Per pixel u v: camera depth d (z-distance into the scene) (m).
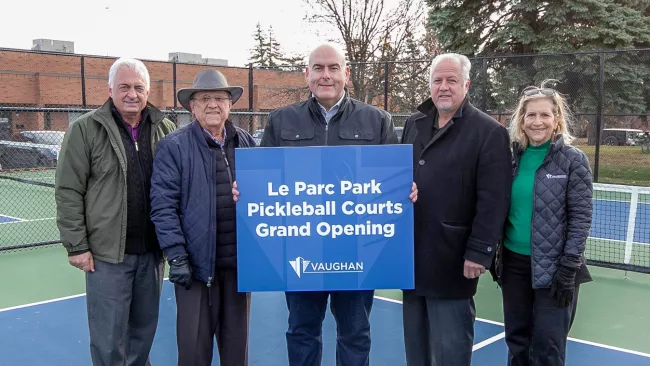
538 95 3.24
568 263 3.12
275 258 3.09
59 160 3.31
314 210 3.08
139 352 3.60
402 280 3.11
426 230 3.16
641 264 7.60
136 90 3.31
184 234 3.17
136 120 3.44
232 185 3.22
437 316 3.20
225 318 3.35
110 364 3.36
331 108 3.32
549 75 15.44
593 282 6.59
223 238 3.25
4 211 12.23
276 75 23.92
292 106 3.43
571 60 15.51
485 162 3.04
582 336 4.85
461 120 3.13
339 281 3.11
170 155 3.17
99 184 3.33
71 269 7.18
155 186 3.14
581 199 3.17
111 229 3.31
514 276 3.37
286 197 3.07
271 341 4.71
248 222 3.08
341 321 3.33
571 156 3.20
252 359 4.36
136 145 3.41
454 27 19.31
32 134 16.95
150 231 3.47
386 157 3.06
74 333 4.88
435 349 3.22
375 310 5.52
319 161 3.05
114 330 3.36
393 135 3.41
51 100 22.50
